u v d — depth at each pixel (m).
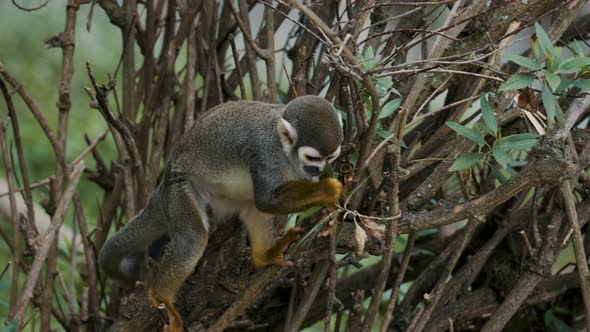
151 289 8.77
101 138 10.37
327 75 9.44
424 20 9.05
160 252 10.39
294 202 8.00
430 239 10.59
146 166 10.11
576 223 7.93
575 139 8.80
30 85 22.67
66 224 16.25
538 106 7.98
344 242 7.82
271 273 8.17
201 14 9.96
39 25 25.81
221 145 8.96
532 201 8.73
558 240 8.41
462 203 7.54
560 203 8.48
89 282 9.75
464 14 8.20
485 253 9.00
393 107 7.43
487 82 8.45
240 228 9.16
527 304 9.41
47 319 9.38
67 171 9.55
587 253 9.28
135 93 10.10
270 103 9.21
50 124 20.95
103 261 9.70
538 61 7.31
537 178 7.16
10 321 8.77
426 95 8.70
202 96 9.80
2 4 26.56
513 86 7.14
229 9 10.04
